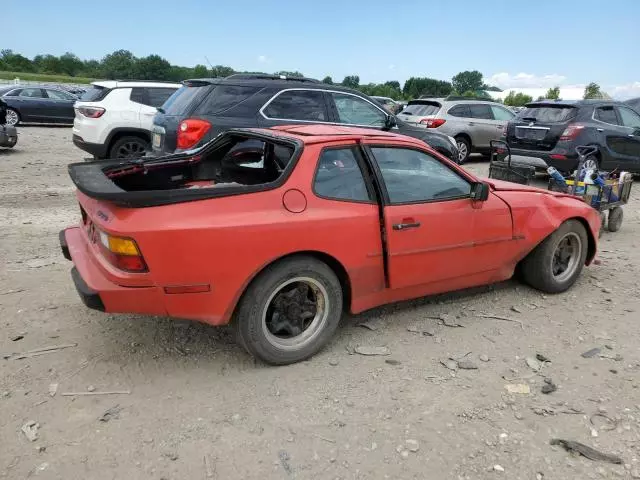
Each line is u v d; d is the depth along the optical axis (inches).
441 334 162.6
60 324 159.0
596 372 143.8
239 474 102.9
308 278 138.9
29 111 796.0
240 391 129.1
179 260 120.6
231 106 273.9
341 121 296.8
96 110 404.2
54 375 132.6
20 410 118.6
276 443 111.6
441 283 166.4
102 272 124.0
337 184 143.2
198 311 126.8
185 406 122.4
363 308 152.9
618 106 415.8
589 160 386.0
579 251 198.4
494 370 143.3
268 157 174.6
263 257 128.8
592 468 108.0
